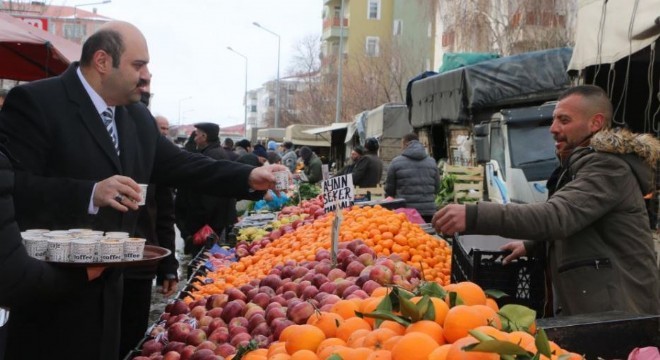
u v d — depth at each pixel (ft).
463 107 48.29
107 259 10.55
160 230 19.53
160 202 19.39
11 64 29.48
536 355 6.96
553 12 82.99
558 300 12.67
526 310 8.41
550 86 46.24
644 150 11.55
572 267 11.93
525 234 11.31
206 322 12.39
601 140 11.65
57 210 10.99
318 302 11.44
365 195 40.70
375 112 75.41
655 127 26.66
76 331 11.21
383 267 12.27
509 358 6.98
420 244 17.53
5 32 21.77
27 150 11.37
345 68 167.22
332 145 117.80
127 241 10.80
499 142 41.68
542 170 38.04
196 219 33.22
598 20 22.93
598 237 11.82
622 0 21.59
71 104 11.76
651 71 21.79
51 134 11.55
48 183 10.95
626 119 27.20
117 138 12.48
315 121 189.78
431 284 8.87
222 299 12.98
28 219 11.07
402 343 7.47
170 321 13.01
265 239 22.75
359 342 8.25
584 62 23.82
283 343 8.99
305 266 14.17
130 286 17.31
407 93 63.10
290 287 12.79
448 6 98.89
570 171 12.19
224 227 33.96
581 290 11.81
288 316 11.02
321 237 18.84
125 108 12.79
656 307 11.71
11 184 8.93
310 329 8.89
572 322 9.36
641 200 11.84
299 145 139.54
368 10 220.84
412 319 8.20
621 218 11.62
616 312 9.91
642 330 9.38
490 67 46.80
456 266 15.76
